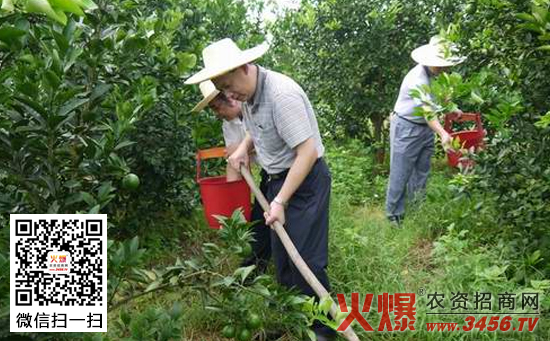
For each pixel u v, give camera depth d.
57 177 2.46
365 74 7.08
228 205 3.76
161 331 2.32
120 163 2.64
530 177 3.58
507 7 3.34
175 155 4.62
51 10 1.24
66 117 2.27
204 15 5.84
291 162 3.25
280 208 3.04
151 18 4.28
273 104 2.98
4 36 1.92
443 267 4.11
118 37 3.21
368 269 4.02
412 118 5.05
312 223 3.20
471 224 4.68
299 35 7.42
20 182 2.36
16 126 2.24
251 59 2.90
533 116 3.49
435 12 6.75
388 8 6.76
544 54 3.34
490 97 3.45
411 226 4.91
